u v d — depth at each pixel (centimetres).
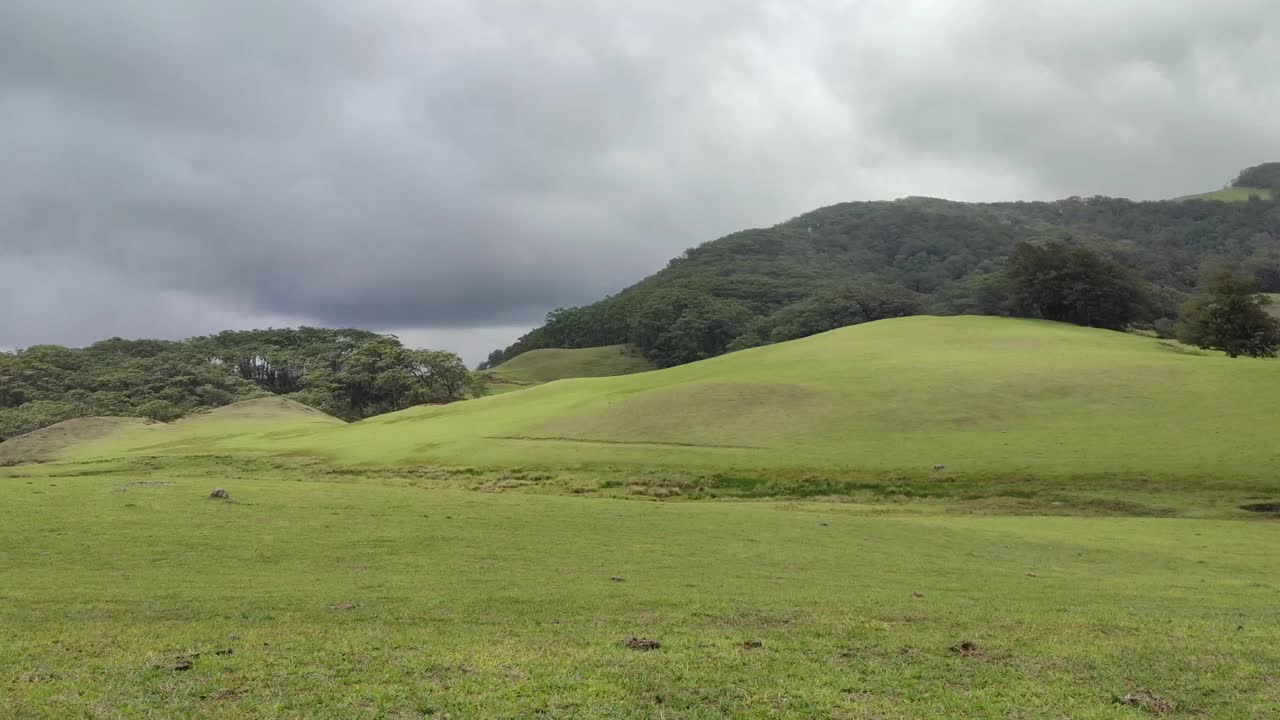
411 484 5238
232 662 1312
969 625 1720
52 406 13438
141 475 5838
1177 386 6366
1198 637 1633
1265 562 2806
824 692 1230
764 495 4772
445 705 1133
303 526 2941
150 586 2016
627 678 1269
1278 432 5100
